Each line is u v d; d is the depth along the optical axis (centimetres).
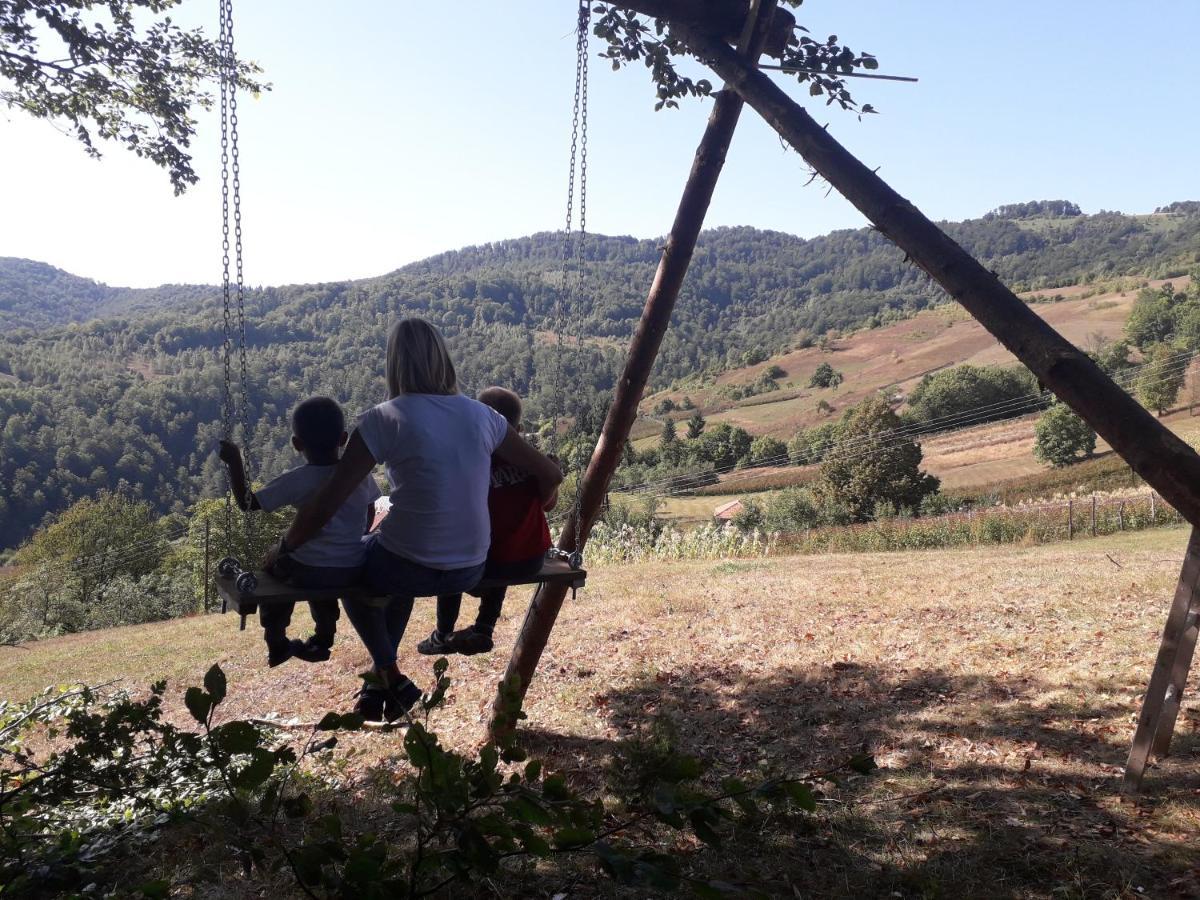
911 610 1018
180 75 973
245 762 514
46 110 954
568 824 199
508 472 399
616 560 2434
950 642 832
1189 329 11062
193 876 427
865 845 436
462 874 196
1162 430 301
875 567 1543
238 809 219
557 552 456
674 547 2481
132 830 446
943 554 1889
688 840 448
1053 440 7300
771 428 14962
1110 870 393
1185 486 290
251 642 1409
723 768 571
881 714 646
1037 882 391
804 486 8212
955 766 534
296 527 329
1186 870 388
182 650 1427
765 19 446
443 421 336
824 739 609
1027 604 985
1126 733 556
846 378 17938
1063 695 639
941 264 350
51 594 4594
